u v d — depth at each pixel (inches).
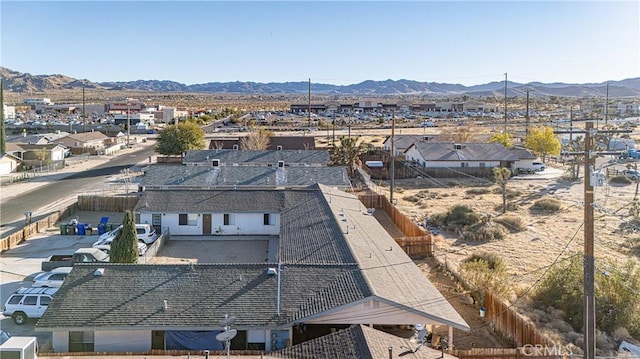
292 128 5792.3
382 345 664.4
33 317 1006.4
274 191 1745.8
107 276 898.7
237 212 1635.1
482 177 3043.8
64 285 876.0
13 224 1792.6
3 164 2849.4
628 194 2354.8
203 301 842.8
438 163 3056.1
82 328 791.7
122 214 1971.0
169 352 778.8
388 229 1770.4
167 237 1604.3
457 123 6215.6
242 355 772.6
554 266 1183.6
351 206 1594.5
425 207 2175.2
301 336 835.4
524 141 3737.7
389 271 951.6
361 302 792.3
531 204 2223.2
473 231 1697.8
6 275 1284.4
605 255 1441.9
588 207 655.8
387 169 3029.0
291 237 1251.8
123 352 783.7
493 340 919.0
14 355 693.9
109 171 2972.4
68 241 1614.2
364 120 7135.8
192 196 1697.8
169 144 3223.4
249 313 815.7
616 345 901.8
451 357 696.4
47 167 3073.3
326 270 915.4
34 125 5300.2
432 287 927.0
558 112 7057.1
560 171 3206.2
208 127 5836.6
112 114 7209.6
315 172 2153.1
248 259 1411.2
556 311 1017.5
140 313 816.3
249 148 3159.5
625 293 986.1
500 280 1126.4
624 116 5162.4
